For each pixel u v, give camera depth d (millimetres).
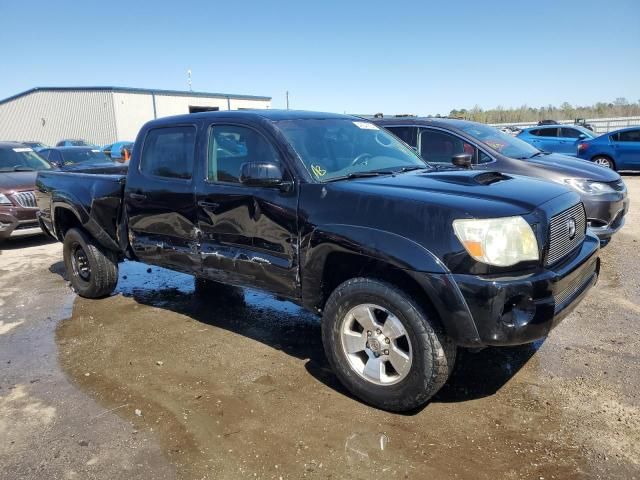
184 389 3709
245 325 4930
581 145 18094
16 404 3598
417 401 3176
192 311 5359
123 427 3262
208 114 4438
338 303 3434
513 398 3455
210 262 4305
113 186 5191
